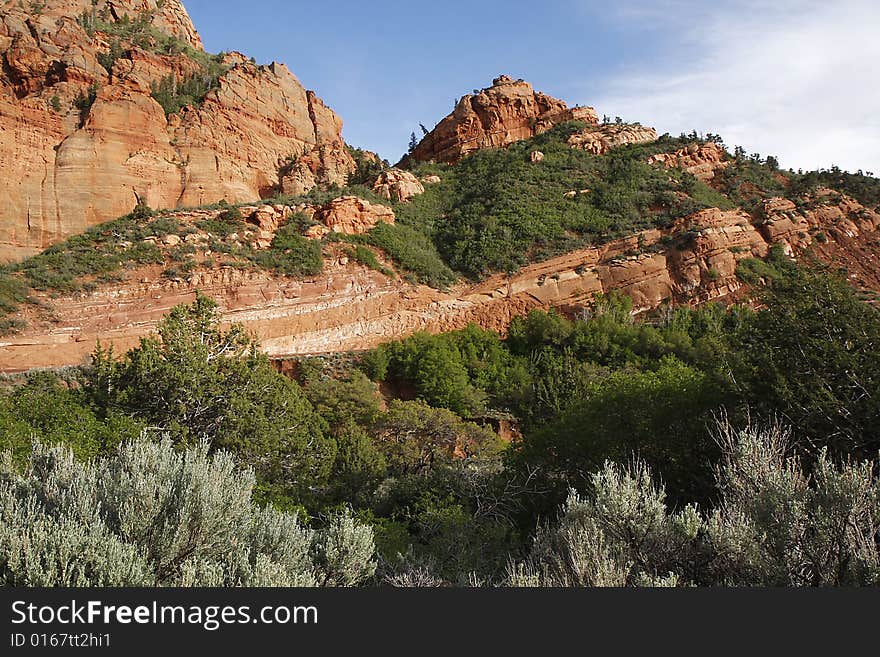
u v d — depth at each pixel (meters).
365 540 10.11
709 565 8.56
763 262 55.12
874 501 7.67
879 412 12.44
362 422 31.84
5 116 53.53
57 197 52.94
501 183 67.62
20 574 7.14
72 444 15.02
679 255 53.97
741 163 73.50
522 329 48.47
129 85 60.56
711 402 15.75
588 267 54.25
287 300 46.97
